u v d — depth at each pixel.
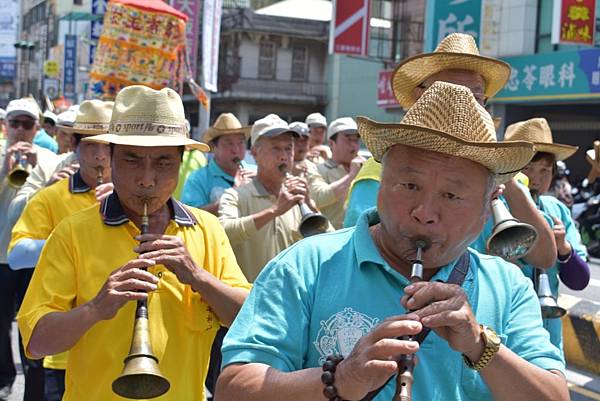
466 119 1.76
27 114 5.77
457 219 1.78
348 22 18.09
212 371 4.48
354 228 2.01
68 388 2.61
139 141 2.55
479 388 1.91
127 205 2.68
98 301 2.40
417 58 3.10
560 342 3.60
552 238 3.41
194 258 2.73
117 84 6.02
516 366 1.75
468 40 3.22
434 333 1.87
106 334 2.53
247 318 1.89
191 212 2.85
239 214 4.61
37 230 3.48
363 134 1.84
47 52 48.97
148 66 6.06
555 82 16.30
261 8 41.00
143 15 6.02
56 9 47.75
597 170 4.78
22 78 55.25
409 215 1.78
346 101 31.41
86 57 32.88
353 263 1.91
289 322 1.85
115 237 2.65
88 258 2.61
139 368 2.19
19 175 4.82
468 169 1.77
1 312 5.05
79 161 3.63
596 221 12.46
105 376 2.52
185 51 6.32
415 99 3.28
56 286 2.57
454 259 1.90
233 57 33.50
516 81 17.22
